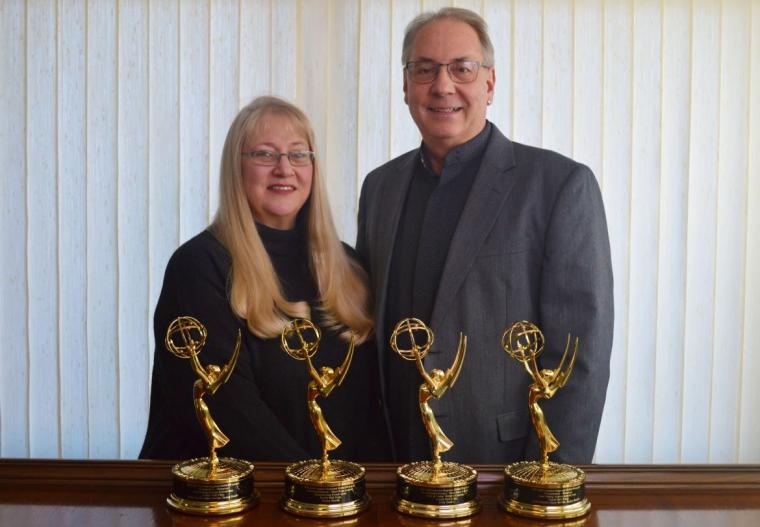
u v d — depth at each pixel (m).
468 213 1.41
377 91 1.62
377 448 1.47
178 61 1.62
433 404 1.41
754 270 1.62
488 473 1.14
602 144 1.60
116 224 1.64
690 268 1.61
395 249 1.48
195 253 1.45
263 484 1.14
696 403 1.62
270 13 1.62
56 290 1.65
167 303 1.46
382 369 1.46
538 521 1.01
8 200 1.64
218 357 1.41
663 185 1.61
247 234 1.44
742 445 1.62
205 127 1.62
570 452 1.38
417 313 1.44
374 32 1.62
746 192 1.61
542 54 1.60
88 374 1.65
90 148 1.63
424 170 1.50
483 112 1.45
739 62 1.61
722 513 1.05
